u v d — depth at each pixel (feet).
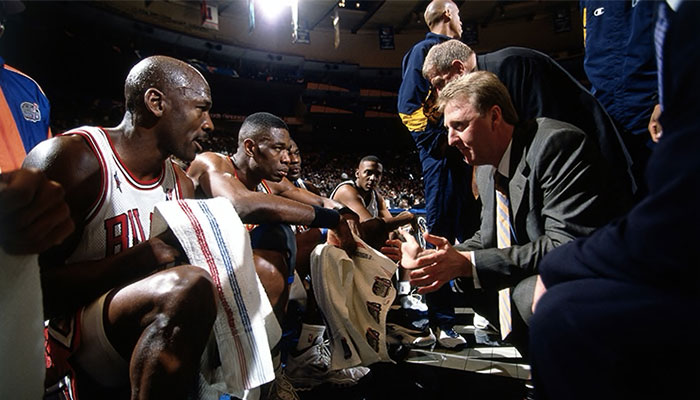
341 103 84.43
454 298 9.08
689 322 2.01
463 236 9.18
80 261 3.74
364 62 77.77
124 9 58.34
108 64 60.13
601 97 6.46
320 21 69.00
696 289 1.99
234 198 5.48
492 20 68.74
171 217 3.64
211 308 3.31
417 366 7.60
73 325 3.54
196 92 4.50
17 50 51.24
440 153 8.87
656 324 2.10
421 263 4.72
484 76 5.16
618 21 5.99
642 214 2.09
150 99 4.25
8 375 2.58
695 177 1.85
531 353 2.79
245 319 3.67
